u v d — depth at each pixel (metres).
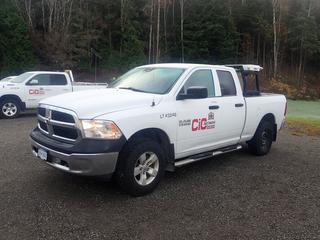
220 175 6.77
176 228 4.52
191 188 5.97
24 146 8.53
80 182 5.97
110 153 5.01
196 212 5.01
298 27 58.44
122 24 49.62
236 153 8.67
